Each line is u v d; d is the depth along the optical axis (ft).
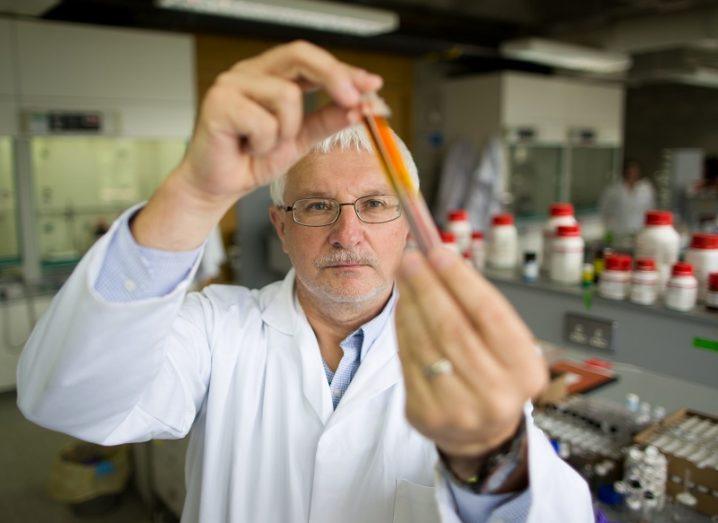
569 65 16.62
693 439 4.66
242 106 1.72
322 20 11.71
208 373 3.26
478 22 15.25
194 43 14.84
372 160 3.00
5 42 11.30
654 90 25.16
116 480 8.46
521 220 18.72
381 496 2.93
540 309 6.89
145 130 13.02
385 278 3.09
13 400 12.10
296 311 3.37
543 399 5.57
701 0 12.89
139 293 2.04
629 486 4.38
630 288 6.15
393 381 3.12
